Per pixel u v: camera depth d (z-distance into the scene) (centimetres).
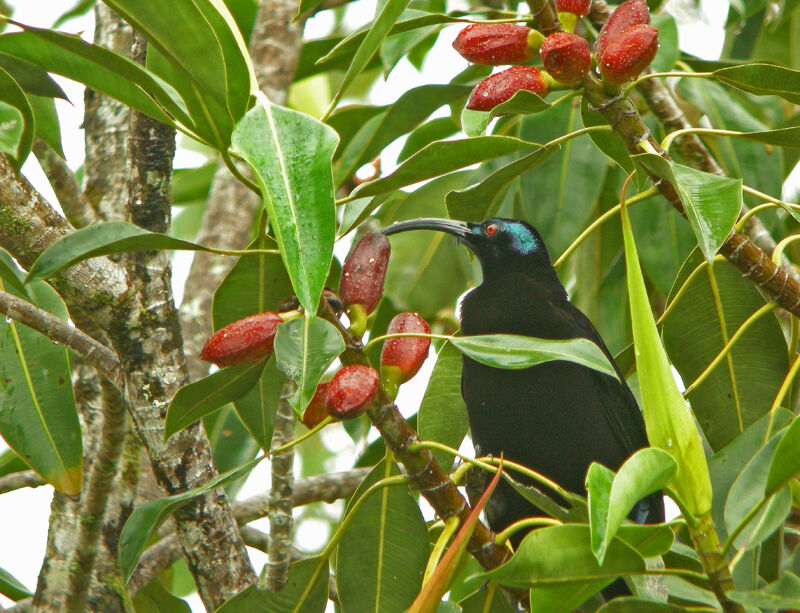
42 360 707
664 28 808
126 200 621
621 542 444
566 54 530
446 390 750
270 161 412
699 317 731
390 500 595
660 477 425
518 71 551
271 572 674
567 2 562
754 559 505
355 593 604
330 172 407
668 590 536
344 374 456
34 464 697
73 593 700
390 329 529
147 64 629
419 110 880
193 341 929
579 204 901
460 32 556
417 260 1058
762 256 599
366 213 574
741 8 970
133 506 775
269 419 645
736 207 485
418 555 599
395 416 489
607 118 562
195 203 1247
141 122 606
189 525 612
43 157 727
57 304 719
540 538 444
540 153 627
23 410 699
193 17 452
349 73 512
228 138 491
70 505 739
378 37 507
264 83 1011
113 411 647
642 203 925
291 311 484
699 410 741
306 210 403
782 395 630
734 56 1109
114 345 614
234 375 521
